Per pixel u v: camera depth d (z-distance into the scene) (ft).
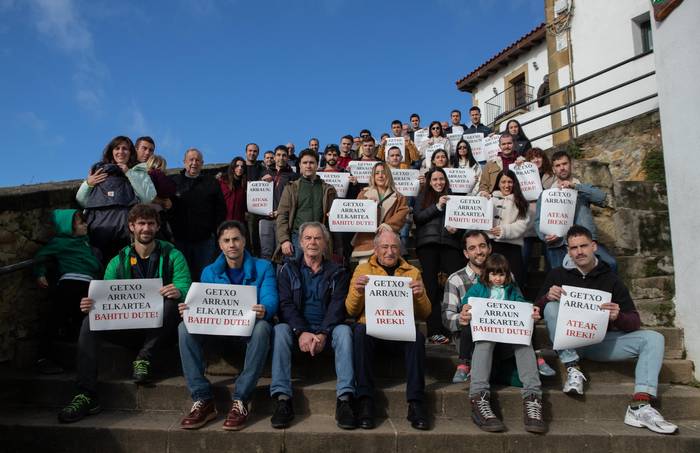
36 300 15.53
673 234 16.12
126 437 11.56
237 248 13.69
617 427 12.46
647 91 33.45
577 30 39.40
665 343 15.33
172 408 12.99
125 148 17.04
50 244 15.21
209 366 14.20
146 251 14.10
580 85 38.78
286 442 11.55
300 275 14.10
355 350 12.69
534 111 47.26
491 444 11.73
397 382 13.91
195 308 12.53
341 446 11.60
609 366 14.43
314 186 19.07
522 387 13.38
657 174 25.20
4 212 14.52
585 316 13.29
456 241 18.31
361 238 18.49
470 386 12.74
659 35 16.88
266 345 12.51
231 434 11.55
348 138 33.76
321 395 12.96
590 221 17.72
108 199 15.96
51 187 17.39
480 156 31.35
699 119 14.96
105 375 13.97
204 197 18.78
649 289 17.15
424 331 17.95
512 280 14.12
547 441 11.82
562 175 18.42
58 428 11.59
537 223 18.19
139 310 12.98
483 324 12.89
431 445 11.68
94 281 12.89
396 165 24.41
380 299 12.98
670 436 11.89
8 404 13.23
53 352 14.74
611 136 27.91
